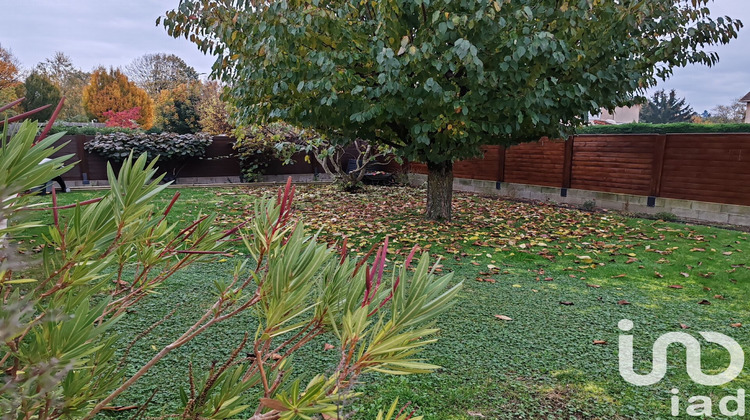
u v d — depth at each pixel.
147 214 0.89
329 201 8.40
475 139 5.47
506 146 6.31
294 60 4.81
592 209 8.05
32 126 0.60
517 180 9.49
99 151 10.03
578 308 3.26
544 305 3.30
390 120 5.65
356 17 5.22
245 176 11.50
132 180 0.77
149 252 1.00
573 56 4.72
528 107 4.70
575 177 8.55
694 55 5.66
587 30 4.81
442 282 0.83
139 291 1.02
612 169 7.98
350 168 11.71
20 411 0.65
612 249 5.10
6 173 0.56
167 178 10.94
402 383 2.16
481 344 2.62
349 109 5.10
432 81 4.42
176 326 2.70
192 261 1.06
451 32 4.36
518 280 3.93
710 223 6.80
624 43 5.14
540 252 4.90
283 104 5.53
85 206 0.78
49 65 29.31
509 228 6.12
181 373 2.16
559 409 2.01
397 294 0.78
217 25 5.03
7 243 0.63
